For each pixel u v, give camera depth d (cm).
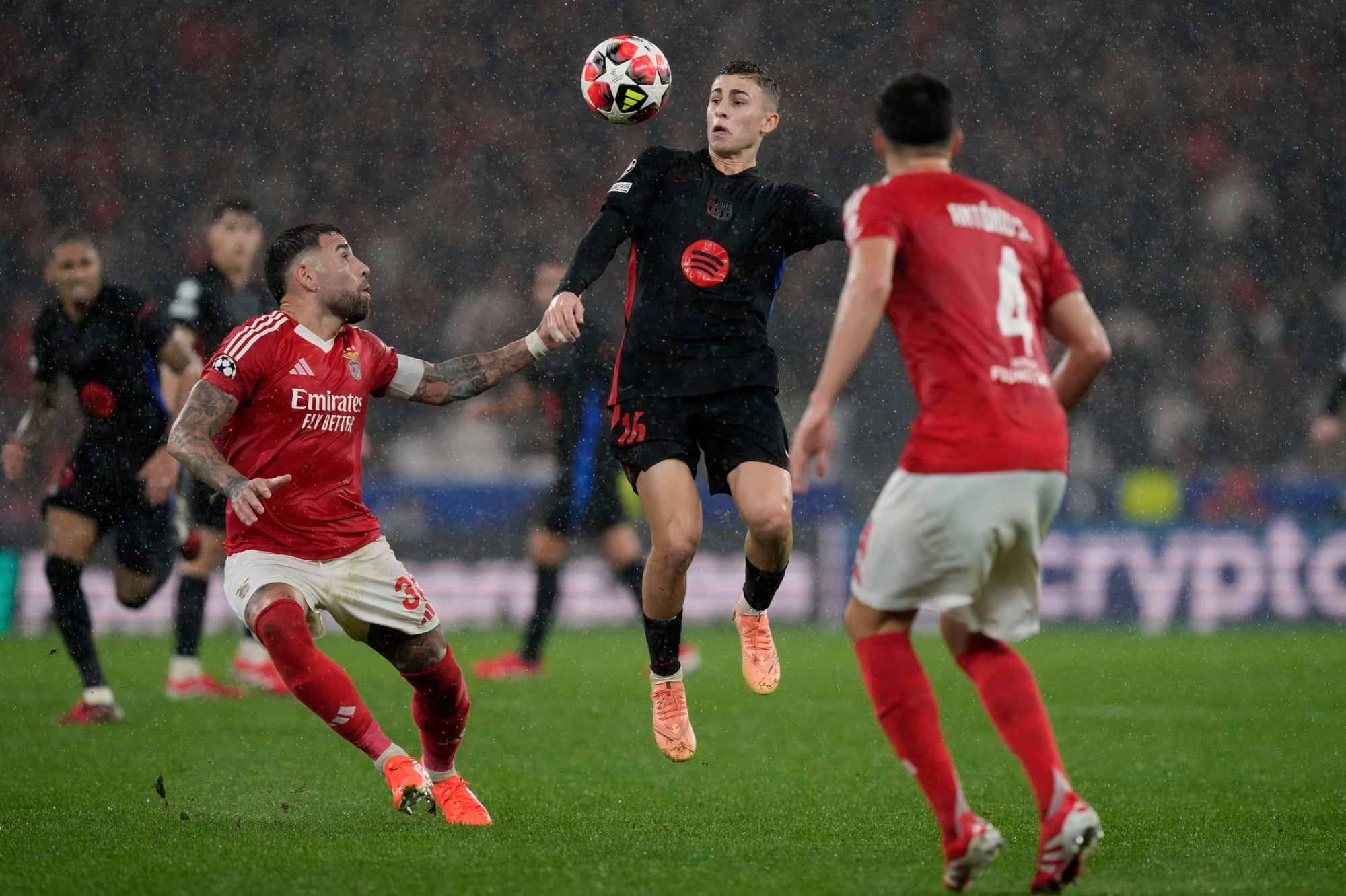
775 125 1812
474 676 3406
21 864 1401
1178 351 6606
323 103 7025
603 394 3359
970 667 1304
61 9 6919
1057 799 1191
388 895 1259
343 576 1620
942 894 1261
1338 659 3838
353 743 1606
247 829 1597
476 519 4988
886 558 1234
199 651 2933
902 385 5359
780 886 1295
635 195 1750
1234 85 7231
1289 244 7000
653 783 1983
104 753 2180
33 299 6381
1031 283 1285
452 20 7156
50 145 6812
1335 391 3584
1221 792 1920
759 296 1748
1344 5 7206
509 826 1636
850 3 7200
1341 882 1332
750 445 1720
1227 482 5291
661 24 7206
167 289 6638
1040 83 7219
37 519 4731
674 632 1759
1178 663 3762
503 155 7038
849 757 2212
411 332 6656
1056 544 5062
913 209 1252
